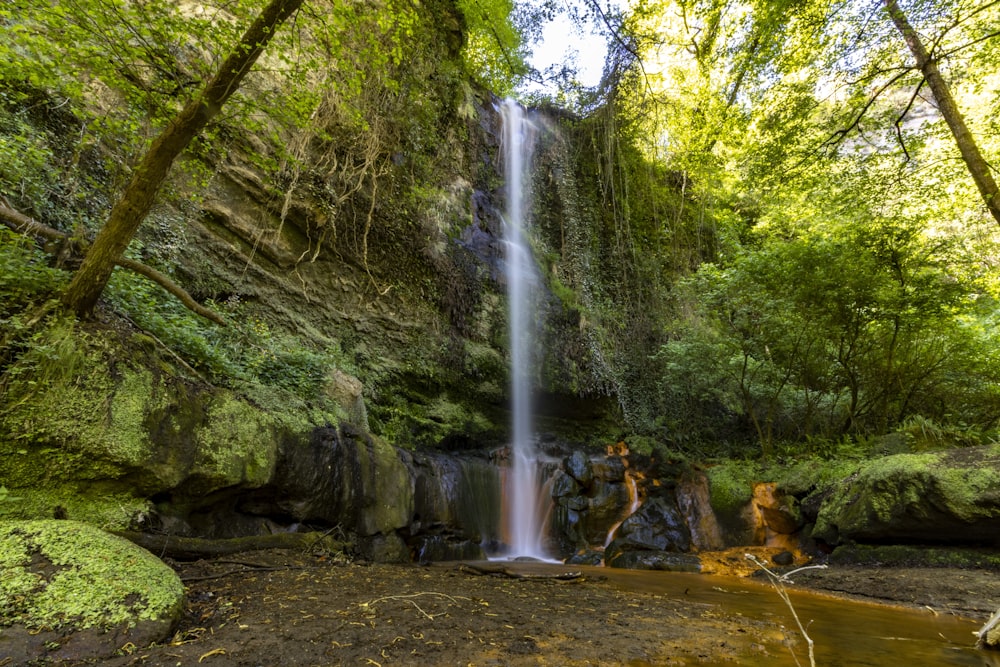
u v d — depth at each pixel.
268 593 3.45
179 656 2.34
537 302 12.16
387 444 6.87
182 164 5.62
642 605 4.32
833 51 9.06
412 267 9.97
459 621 3.21
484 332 10.84
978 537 5.97
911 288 8.80
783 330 9.65
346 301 8.76
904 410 9.91
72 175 5.31
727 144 13.09
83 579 2.60
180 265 6.42
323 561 4.64
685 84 14.37
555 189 14.74
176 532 4.02
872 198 10.25
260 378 5.96
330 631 2.79
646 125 16.03
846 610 4.54
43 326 3.69
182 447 4.09
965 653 3.11
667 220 16.11
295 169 7.77
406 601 3.55
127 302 4.86
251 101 4.85
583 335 12.62
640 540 8.30
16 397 3.35
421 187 10.64
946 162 9.59
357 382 7.48
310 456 5.33
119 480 3.70
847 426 10.30
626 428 12.18
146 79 5.32
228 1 4.47
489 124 13.54
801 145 10.49
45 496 3.34
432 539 7.15
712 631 3.51
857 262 8.72
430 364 9.64
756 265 9.24
